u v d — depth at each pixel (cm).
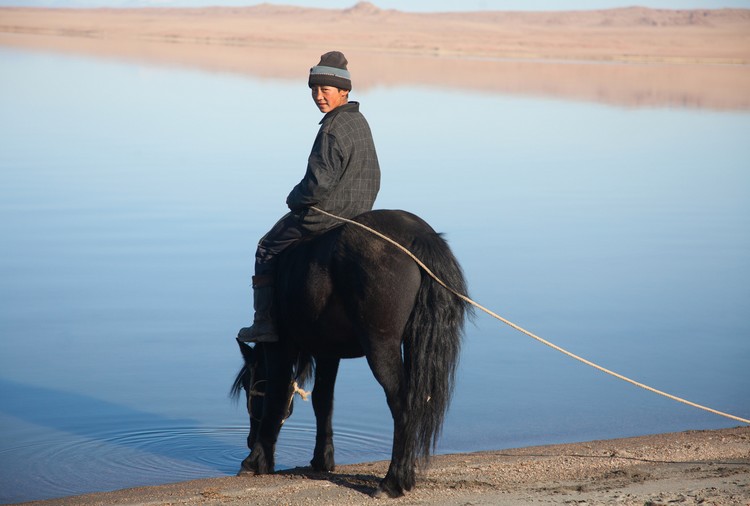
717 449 765
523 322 1242
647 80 6331
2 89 4216
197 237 1680
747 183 2448
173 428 899
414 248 620
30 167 2386
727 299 1355
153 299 1315
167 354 1107
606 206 2072
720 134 3475
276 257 701
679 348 1146
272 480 718
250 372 773
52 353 1103
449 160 2627
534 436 880
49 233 1695
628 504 604
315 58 7644
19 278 1407
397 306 614
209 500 662
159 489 706
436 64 7662
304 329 671
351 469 760
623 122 3741
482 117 3675
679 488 645
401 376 620
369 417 930
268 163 2498
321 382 743
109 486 759
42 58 6247
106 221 1800
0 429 890
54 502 683
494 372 1066
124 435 877
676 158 2881
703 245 1709
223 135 3036
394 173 2366
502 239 1706
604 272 1497
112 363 1073
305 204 677
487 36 15712
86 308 1272
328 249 642
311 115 3553
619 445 800
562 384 1027
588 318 1260
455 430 897
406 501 630
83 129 3123
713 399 983
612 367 1080
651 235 1784
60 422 907
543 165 2631
